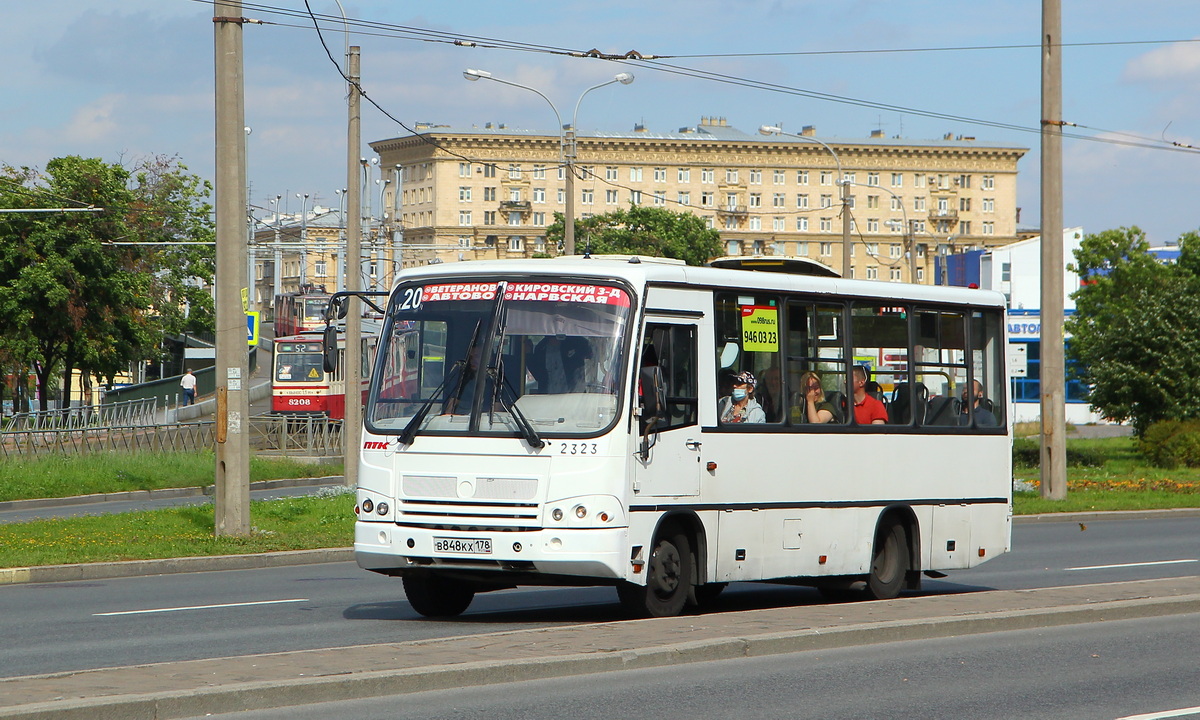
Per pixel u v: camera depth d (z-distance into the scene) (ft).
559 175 459.32
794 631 36.94
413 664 31.35
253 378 254.47
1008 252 300.61
